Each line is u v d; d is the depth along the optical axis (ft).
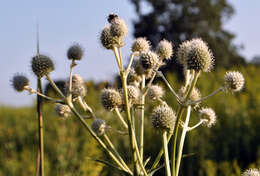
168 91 4.54
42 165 1.61
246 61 16.38
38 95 1.64
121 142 3.38
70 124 3.80
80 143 3.46
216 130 3.68
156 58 1.69
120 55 1.63
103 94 1.69
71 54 1.67
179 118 1.51
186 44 1.76
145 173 1.54
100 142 1.58
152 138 3.47
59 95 1.70
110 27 1.67
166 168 1.55
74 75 1.75
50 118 4.17
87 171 2.69
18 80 1.66
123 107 1.68
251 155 3.47
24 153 3.76
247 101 4.51
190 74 1.82
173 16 16.07
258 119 3.92
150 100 1.78
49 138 3.73
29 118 4.96
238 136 3.56
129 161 2.99
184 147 3.31
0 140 4.27
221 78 5.34
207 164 3.07
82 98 1.72
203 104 4.31
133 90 1.68
